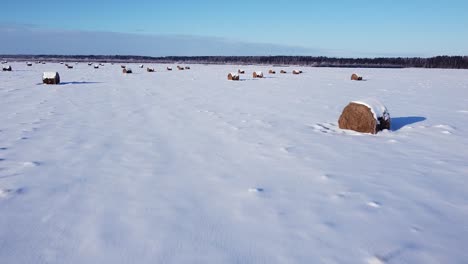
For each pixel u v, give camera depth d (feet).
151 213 12.81
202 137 25.62
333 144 23.82
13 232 11.34
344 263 9.61
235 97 52.47
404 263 9.61
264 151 21.79
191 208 13.26
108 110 38.37
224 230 11.55
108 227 11.70
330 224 11.97
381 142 24.49
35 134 26.16
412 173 17.56
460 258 9.87
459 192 14.98
